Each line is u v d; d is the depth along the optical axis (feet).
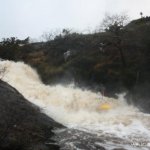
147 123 65.41
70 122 62.64
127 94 98.02
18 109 53.67
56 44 133.80
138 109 86.58
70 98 83.61
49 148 43.29
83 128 58.29
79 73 111.65
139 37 112.47
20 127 46.88
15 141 41.39
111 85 103.24
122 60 106.83
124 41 112.68
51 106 72.38
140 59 105.70
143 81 99.14
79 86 108.17
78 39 131.85
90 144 47.37
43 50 135.23
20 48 137.39
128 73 102.68
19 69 109.50
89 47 124.36
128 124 64.03
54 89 89.30
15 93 63.00
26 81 92.12
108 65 108.88
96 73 107.96
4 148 39.37
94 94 96.94
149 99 91.35
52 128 52.80
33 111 56.34
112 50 115.44
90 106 81.46
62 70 115.65
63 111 70.33
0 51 131.75
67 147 44.68
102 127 60.44
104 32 125.59
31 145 42.70
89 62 113.29
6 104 53.42
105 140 51.16
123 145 49.55
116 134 56.18
